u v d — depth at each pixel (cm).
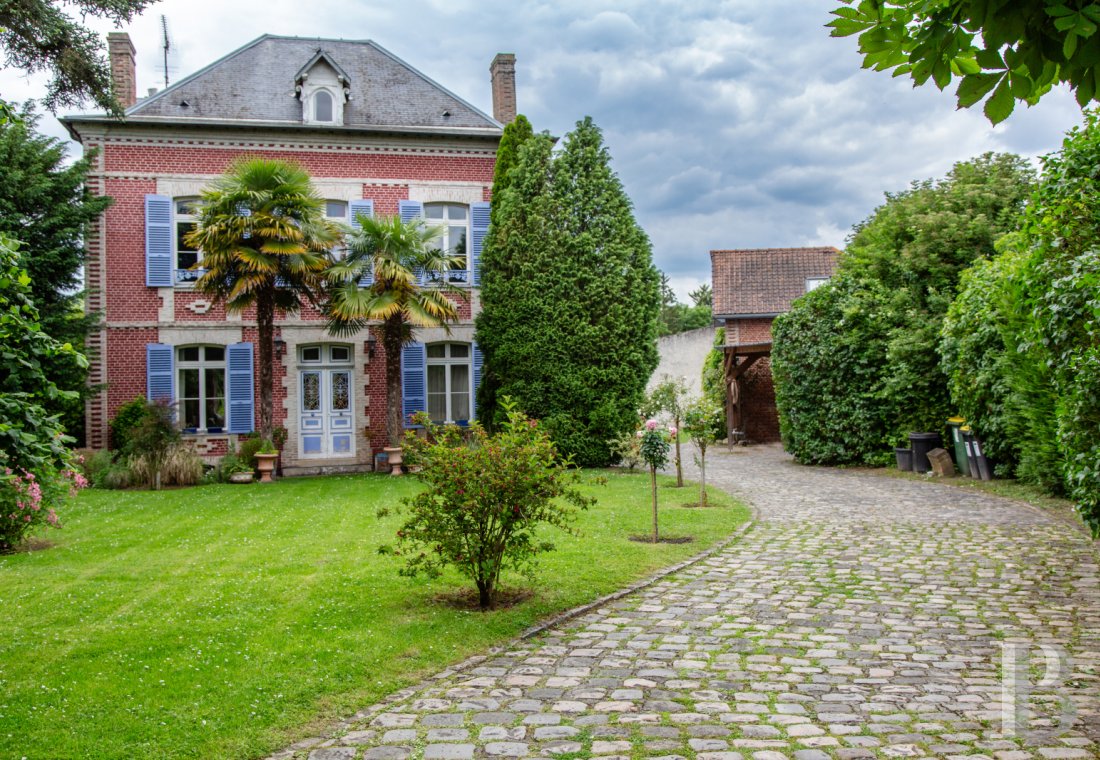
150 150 1966
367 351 2062
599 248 1872
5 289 527
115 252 1941
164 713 429
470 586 713
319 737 412
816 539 937
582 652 547
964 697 452
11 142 1738
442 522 643
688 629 597
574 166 1903
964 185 1855
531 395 1845
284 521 1123
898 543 897
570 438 1830
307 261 1648
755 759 374
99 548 922
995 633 569
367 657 523
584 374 1841
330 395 2058
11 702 441
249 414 1992
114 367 1936
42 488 885
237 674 489
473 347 2148
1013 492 1232
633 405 1852
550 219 1870
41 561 845
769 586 723
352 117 2123
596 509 1166
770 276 3059
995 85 284
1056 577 718
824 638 570
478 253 2138
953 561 798
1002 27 266
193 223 1972
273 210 1644
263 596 680
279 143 2038
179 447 1700
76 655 521
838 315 1803
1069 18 246
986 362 1310
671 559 829
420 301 1742
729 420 2566
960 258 1756
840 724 417
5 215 1727
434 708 448
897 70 303
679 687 477
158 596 682
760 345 2397
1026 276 843
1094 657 510
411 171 2112
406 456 672
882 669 503
